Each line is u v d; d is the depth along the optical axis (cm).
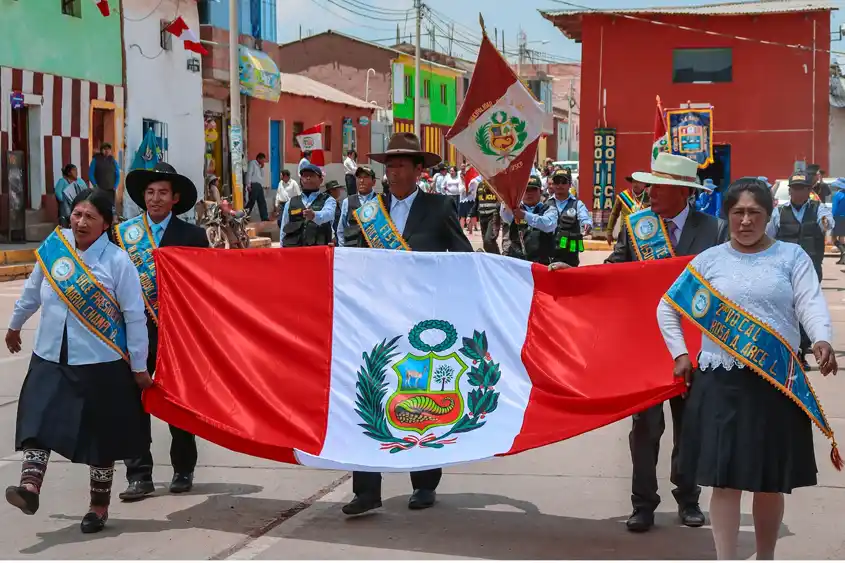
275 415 582
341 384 591
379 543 552
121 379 560
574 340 575
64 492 654
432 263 607
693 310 464
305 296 605
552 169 3284
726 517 462
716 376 459
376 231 643
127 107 2641
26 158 2306
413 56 5666
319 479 684
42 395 545
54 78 2350
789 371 447
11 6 2200
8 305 1554
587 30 3066
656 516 604
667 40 3030
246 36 3303
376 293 605
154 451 763
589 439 789
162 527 580
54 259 551
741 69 3031
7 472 695
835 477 681
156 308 620
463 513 607
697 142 2984
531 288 595
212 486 666
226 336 599
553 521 593
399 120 5550
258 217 3139
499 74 722
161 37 2797
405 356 595
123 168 2623
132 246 627
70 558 528
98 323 550
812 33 2995
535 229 1052
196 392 589
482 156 734
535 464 717
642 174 584
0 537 563
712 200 1786
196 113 2984
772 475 446
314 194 1172
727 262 461
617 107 3062
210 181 2778
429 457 560
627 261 604
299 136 3612
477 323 596
